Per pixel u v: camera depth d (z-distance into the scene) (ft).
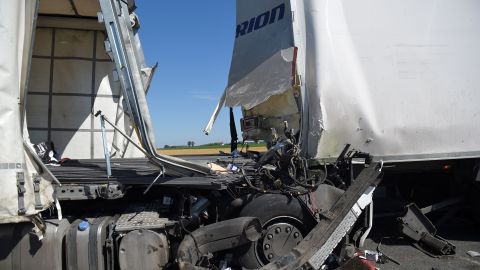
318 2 16.96
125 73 12.44
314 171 15.28
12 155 10.89
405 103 17.61
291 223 14.35
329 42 16.89
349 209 14.06
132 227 12.82
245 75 20.66
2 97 10.85
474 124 18.26
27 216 11.19
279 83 17.70
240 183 14.55
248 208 14.16
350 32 17.25
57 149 20.43
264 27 19.75
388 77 17.48
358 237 15.89
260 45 19.75
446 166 19.36
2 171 10.73
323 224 13.79
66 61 20.74
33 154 11.60
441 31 18.03
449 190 21.21
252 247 13.89
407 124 17.61
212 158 21.24
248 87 20.12
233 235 13.15
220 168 16.08
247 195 14.52
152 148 12.93
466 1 18.34
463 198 20.40
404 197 23.26
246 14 21.63
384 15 17.57
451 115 18.03
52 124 20.51
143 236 12.66
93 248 12.44
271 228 14.10
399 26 17.67
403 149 17.61
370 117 17.24
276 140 17.70
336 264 14.71
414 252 18.03
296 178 14.98
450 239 19.77
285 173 15.03
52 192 12.05
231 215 14.46
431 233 18.63
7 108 10.91
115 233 12.87
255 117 21.43
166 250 12.86
